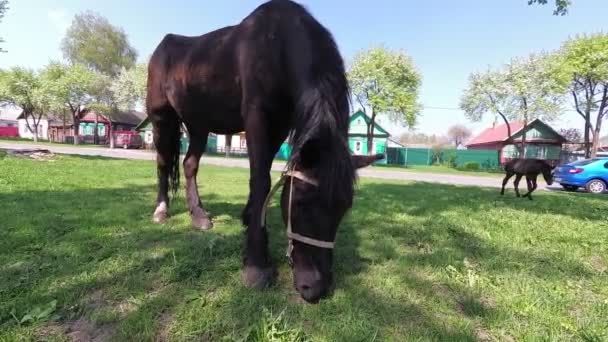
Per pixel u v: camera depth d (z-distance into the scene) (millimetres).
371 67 26984
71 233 3281
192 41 3422
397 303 2090
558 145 30328
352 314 1927
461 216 4746
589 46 24203
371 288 2279
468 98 28156
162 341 1715
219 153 33406
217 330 1782
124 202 4844
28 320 1834
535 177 7566
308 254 1860
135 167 10930
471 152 32594
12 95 33031
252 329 1737
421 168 26984
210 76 2848
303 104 1863
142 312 1910
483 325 1931
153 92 3775
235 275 2406
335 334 1746
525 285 2428
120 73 37938
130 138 34812
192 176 3881
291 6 2439
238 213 4305
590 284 2537
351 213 4547
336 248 3076
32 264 2543
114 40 40438
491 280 2498
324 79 1905
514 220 4594
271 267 2414
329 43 2148
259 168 2393
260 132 2391
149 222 3756
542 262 2936
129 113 47688
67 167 9617
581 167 12203
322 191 1700
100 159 13969
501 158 30922
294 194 1795
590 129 27656
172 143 4043
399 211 4953
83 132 46438
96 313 1921
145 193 5715
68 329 1811
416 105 27938
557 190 12391
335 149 1686
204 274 2424
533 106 25391
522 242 3525
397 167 26969
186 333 1757
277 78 2307
